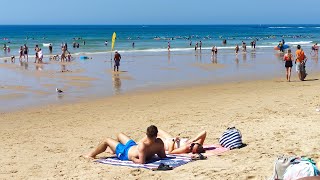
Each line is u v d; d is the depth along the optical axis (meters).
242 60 39.44
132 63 36.22
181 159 8.48
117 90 21.41
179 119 13.55
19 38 100.69
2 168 8.56
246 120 12.64
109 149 9.62
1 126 13.48
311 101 15.66
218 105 16.03
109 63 36.22
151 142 8.45
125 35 123.12
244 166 7.75
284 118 12.45
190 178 7.27
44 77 26.56
